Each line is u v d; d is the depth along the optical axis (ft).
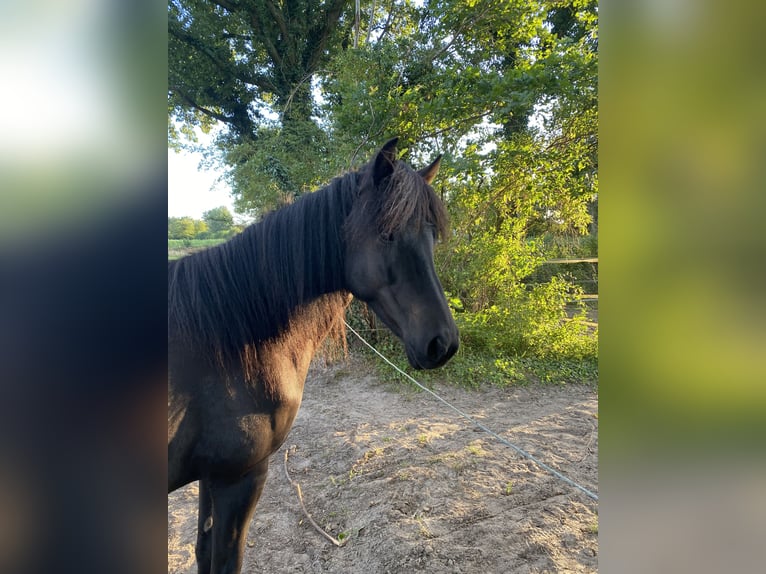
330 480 10.26
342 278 5.26
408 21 25.32
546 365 19.11
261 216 5.55
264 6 33.60
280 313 4.95
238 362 4.59
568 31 26.99
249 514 5.11
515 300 20.54
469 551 7.52
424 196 4.91
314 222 5.18
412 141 19.89
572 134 20.76
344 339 6.48
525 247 21.59
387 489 9.57
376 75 19.76
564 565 7.27
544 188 21.65
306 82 30.30
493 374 17.75
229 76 38.32
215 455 4.57
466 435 12.68
